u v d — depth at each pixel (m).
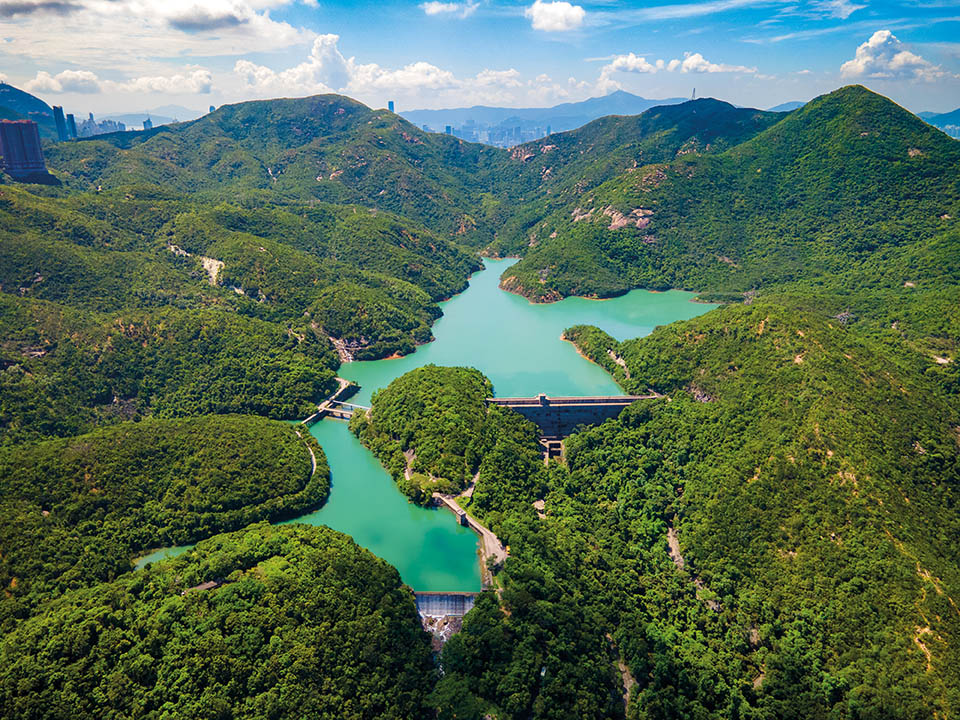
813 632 128.88
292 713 108.75
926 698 110.00
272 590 128.75
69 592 132.88
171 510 163.62
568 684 118.06
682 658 127.25
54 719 101.44
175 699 108.00
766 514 155.62
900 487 151.75
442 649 131.12
